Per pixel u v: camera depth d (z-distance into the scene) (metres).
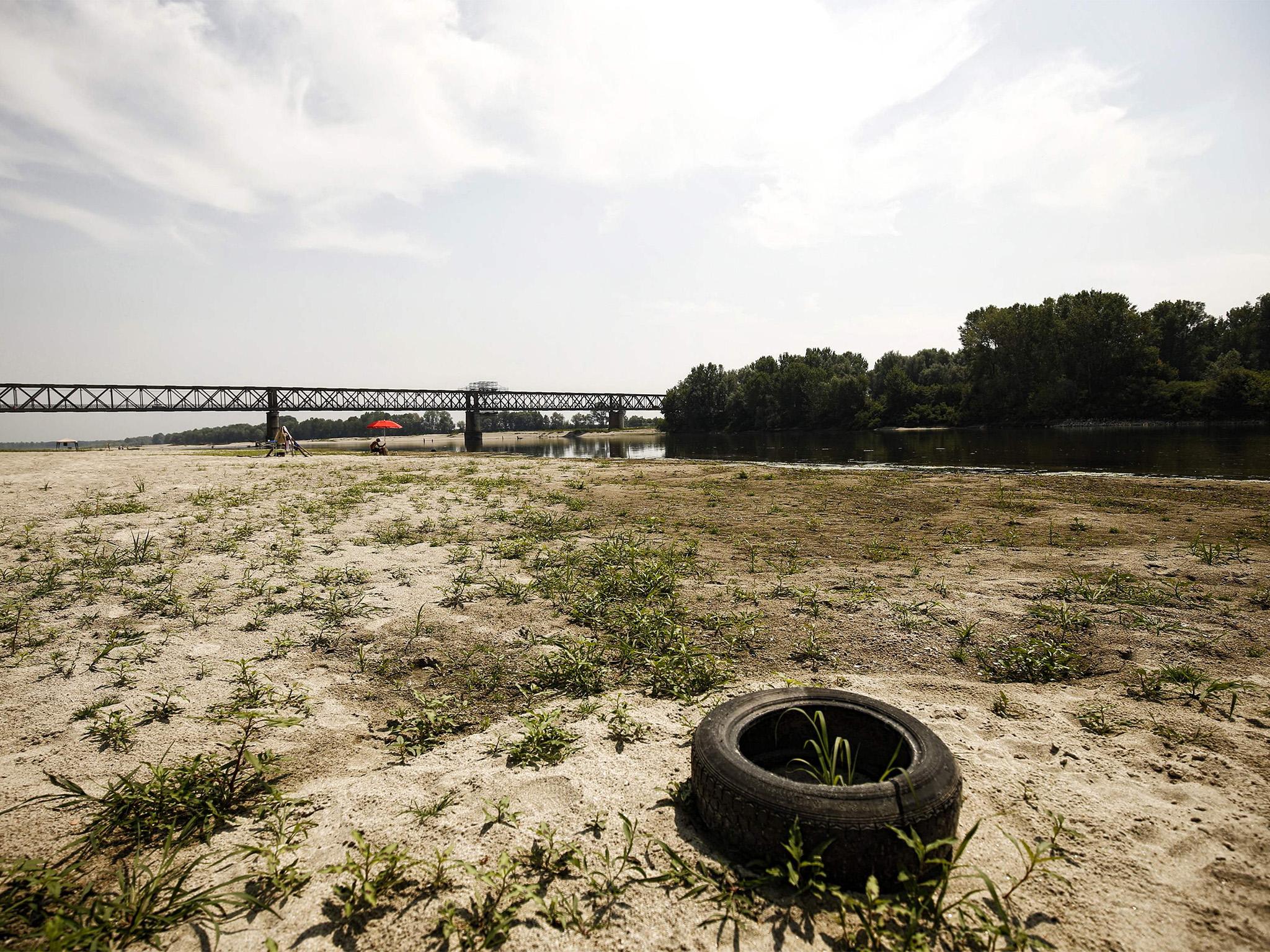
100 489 12.02
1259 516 8.65
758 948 1.86
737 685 3.78
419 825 2.48
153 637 4.55
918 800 2.15
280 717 3.40
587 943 1.89
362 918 2.00
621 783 2.76
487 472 17.41
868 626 4.67
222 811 2.59
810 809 2.12
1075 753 2.95
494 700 3.70
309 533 8.27
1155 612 4.72
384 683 3.89
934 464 21.61
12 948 1.87
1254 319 66.00
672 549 7.23
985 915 1.94
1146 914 1.98
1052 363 54.03
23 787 2.73
